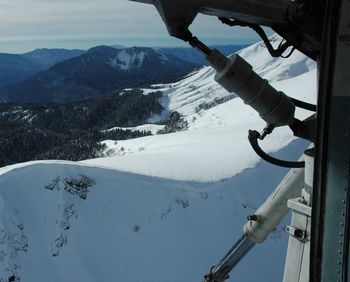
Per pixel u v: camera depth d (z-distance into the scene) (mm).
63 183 61875
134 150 153375
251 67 5918
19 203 56938
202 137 118688
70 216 58562
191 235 61281
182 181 69562
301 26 5566
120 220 60500
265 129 6375
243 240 8742
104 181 65062
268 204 8109
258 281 54000
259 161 76188
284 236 60875
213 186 69375
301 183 7559
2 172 60000
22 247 52188
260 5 5391
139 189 65438
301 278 6883
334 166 5387
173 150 94125
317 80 5914
